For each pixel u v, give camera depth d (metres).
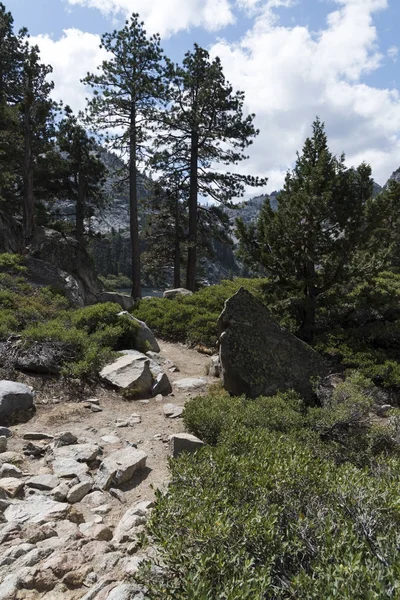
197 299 18.05
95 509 4.39
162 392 8.77
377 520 2.98
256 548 2.73
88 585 3.17
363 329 12.30
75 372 8.20
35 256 21.09
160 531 2.87
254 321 9.06
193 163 25.52
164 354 12.48
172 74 23.77
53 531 3.79
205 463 3.95
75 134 29.11
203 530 2.68
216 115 24.77
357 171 12.21
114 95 23.80
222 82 24.34
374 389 8.52
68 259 22.17
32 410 6.92
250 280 21.94
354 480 3.53
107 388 8.40
